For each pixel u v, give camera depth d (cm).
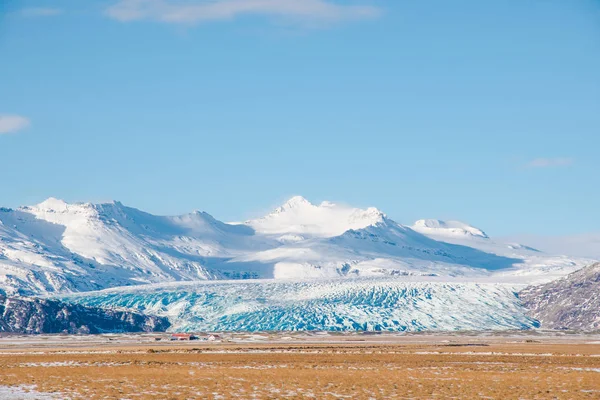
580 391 15688
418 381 17538
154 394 14938
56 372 19800
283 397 14612
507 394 15162
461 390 15788
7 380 17462
